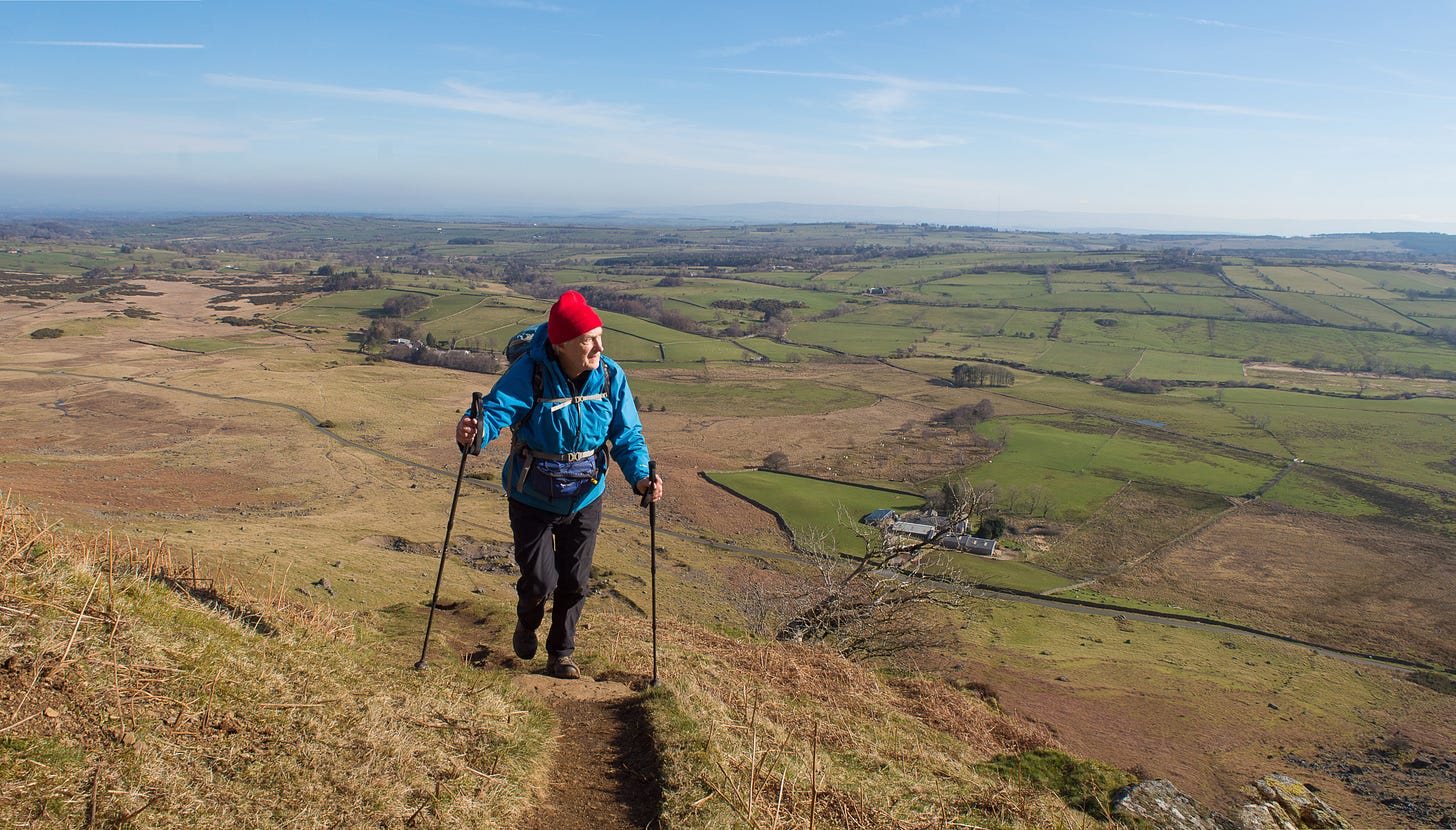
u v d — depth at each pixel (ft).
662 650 26.50
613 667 22.07
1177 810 20.18
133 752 10.61
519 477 17.42
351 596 65.57
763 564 163.84
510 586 106.11
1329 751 107.04
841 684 27.50
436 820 11.93
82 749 10.27
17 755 9.61
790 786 15.38
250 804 10.78
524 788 13.82
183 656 13.05
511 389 16.81
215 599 17.48
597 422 17.44
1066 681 112.98
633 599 118.93
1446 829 87.35
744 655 29.01
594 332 16.53
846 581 49.75
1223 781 78.69
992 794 18.30
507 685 18.40
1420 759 106.83
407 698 15.71
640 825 13.32
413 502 183.52
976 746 24.99
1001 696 89.92
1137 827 19.03
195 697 12.30
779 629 45.50
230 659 13.76
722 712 19.04
